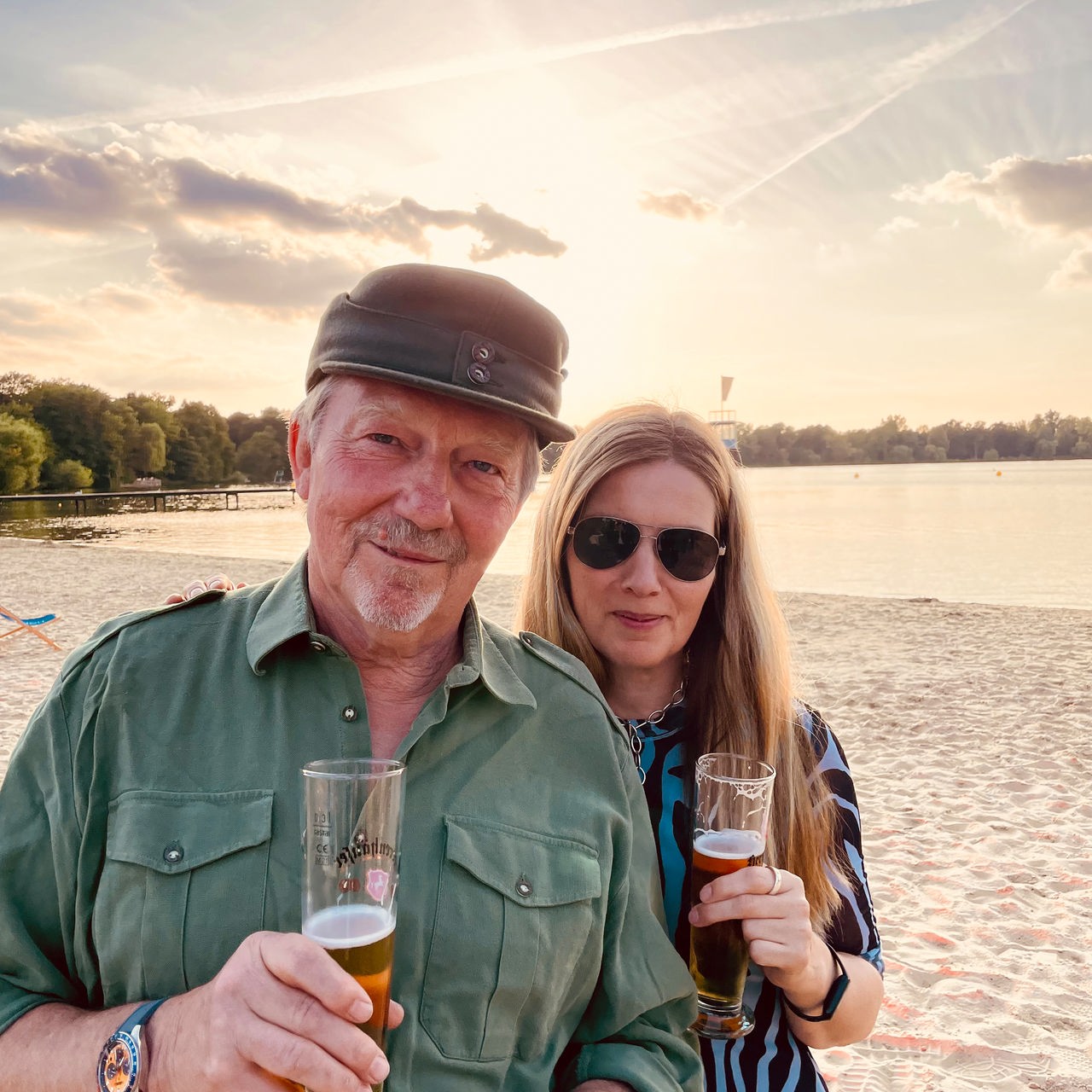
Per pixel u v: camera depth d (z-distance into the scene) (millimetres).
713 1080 1875
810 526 40656
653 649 2188
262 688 1603
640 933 1775
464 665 1674
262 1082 1157
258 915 1448
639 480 2176
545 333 1664
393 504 1560
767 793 1739
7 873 1516
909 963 4469
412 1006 1503
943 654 12281
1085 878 5371
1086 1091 3492
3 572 22125
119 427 100938
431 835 1584
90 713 1570
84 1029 1372
